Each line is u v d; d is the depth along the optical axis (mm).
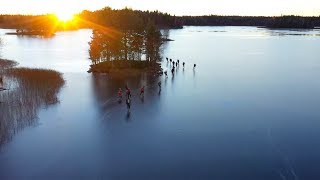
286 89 67188
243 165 34156
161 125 45219
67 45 163750
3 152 37094
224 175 32219
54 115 48844
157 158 35719
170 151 37375
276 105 55250
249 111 51781
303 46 166625
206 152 37062
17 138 40750
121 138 41000
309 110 52469
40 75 74250
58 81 68938
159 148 38125
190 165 34188
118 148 38250
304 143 39469
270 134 42312
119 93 56312
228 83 72125
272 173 32594
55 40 198750
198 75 81312
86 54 123188
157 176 32125
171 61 97938
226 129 43938
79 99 57156
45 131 42938
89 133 42406
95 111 50781
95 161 35156
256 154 36594
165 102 56156
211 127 44594
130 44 91562
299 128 44469
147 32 93062
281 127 44812
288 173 32625
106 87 66375
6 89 61281
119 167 33906
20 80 68812
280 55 127562
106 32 90625
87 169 33562
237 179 31516
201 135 41844
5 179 31719
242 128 44375
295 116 49500
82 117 48094
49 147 38375
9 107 50625
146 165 34250
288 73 86188
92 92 62094
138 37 91625
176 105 54469
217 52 136000
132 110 51594
